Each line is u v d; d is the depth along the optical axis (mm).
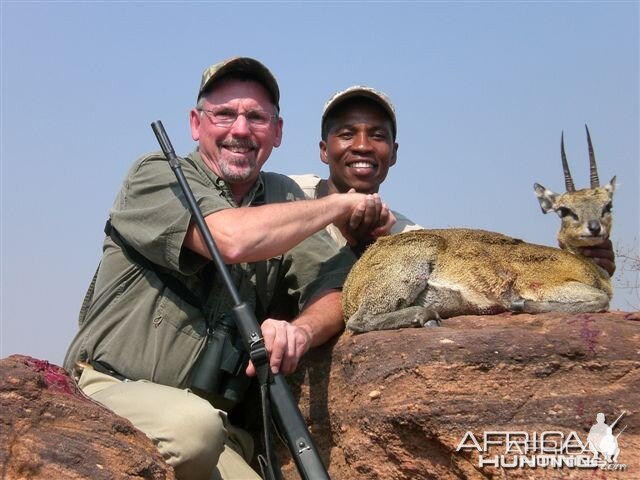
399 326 1365
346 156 1835
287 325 1226
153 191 1368
